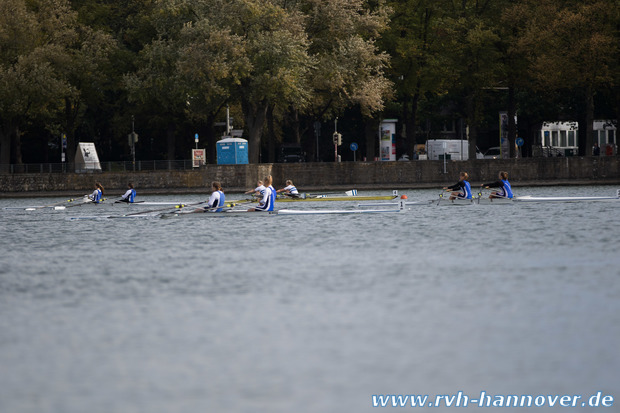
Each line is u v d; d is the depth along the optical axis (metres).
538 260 60.94
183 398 29.67
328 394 29.84
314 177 197.38
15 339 38.72
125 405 29.09
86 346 37.09
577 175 196.50
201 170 193.50
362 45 194.75
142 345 37.06
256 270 59.94
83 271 62.28
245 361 34.03
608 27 188.38
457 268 58.00
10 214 135.75
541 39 189.38
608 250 66.19
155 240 85.94
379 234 85.25
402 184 196.88
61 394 30.44
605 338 36.00
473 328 38.56
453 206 123.38
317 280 54.19
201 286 52.97
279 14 187.50
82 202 151.25
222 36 181.50
